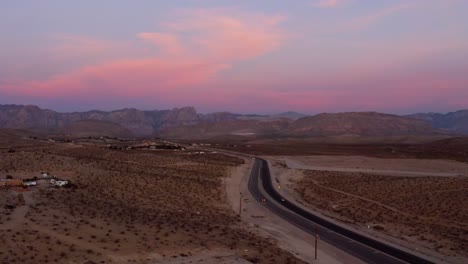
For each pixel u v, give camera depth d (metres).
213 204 88.25
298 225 75.50
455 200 90.88
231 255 51.94
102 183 91.50
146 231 57.66
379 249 62.16
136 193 86.75
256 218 79.56
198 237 58.19
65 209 64.69
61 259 45.41
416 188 105.62
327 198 100.88
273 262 51.28
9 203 66.31
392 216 82.00
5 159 111.94
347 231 71.88
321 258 57.28
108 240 52.41
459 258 58.59
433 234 69.56
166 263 47.75
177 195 90.75
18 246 47.09
